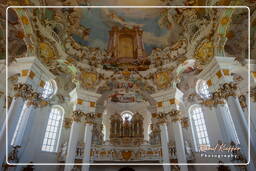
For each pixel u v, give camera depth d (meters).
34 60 13.62
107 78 19.14
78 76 17.66
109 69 19.34
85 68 18.23
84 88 17.83
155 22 17.84
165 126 16.66
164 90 18.14
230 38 14.42
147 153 16.92
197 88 19.50
